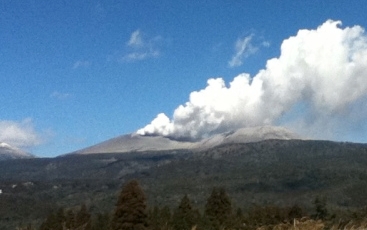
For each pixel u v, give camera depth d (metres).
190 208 60.44
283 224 23.78
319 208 58.91
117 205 51.97
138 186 52.09
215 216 61.34
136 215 51.22
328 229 22.23
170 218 60.16
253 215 57.12
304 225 22.31
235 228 54.09
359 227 22.84
